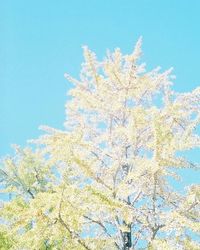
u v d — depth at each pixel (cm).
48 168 1104
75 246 630
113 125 878
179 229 605
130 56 866
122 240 709
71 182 725
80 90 862
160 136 661
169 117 786
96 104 863
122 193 652
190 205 696
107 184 755
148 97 915
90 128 880
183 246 622
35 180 1091
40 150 1137
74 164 730
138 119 739
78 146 771
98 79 892
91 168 731
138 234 692
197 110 827
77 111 889
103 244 659
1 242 704
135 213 652
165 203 724
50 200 575
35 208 580
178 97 837
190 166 703
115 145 844
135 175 665
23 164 1109
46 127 809
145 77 875
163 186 751
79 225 617
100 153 793
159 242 603
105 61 923
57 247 679
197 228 587
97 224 709
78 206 584
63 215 584
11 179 1084
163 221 654
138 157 757
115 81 879
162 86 898
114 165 767
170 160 663
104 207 598
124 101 888
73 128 888
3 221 731
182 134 761
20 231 709
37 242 595
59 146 728
